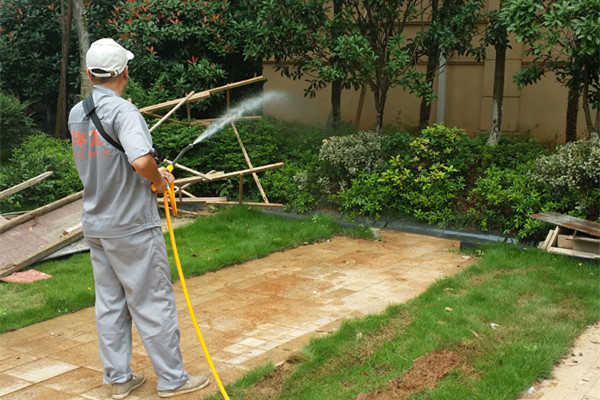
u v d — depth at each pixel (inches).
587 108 308.0
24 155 354.6
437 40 352.8
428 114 434.3
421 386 144.7
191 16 408.2
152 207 140.9
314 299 210.1
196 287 224.7
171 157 375.2
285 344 169.2
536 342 168.7
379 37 367.6
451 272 240.8
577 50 285.6
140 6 405.7
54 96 527.8
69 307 202.7
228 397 138.9
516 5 276.2
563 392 144.5
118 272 139.2
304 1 366.0
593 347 169.6
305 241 289.4
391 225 311.4
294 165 369.4
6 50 481.4
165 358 141.9
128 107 136.0
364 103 489.4
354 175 335.0
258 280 232.4
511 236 277.0
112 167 135.3
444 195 304.5
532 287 213.8
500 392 140.6
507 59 444.5
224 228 301.4
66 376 153.3
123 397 142.1
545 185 280.2
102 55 137.3
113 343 142.3
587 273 230.2
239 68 439.2
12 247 253.0
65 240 258.8
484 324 180.5
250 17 404.2
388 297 211.5
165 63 414.0
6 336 180.2
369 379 147.8
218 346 170.7
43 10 491.2
